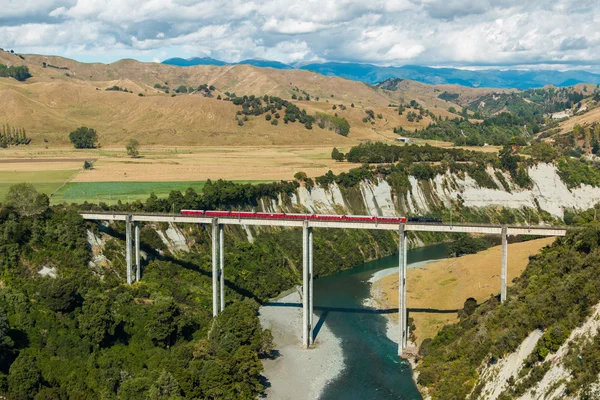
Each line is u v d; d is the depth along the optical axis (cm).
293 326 16638
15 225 15625
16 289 14200
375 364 14138
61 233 16438
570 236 14188
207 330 14762
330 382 13225
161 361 12838
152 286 16612
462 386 11881
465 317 15338
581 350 9912
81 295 14412
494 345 12006
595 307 10581
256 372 12388
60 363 12294
